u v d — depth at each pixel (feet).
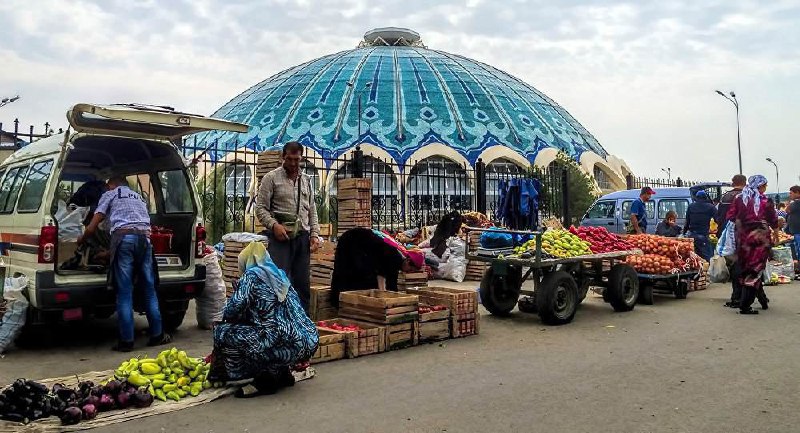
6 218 25.34
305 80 149.18
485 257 29.81
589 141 156.56
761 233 30.32
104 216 23.31
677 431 14.29
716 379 18.61
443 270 45.06
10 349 23.18
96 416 15.35
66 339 25.14
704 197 45.55
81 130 23.53
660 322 28.63
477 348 23.12
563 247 30.12
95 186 27.76
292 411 15.89
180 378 17.33
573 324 28.22
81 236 24.02
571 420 15.05
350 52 165.07
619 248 33.24
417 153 124.67
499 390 17.57
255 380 17.30
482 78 153.07
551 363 20.74
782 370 19.62
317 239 25.79
